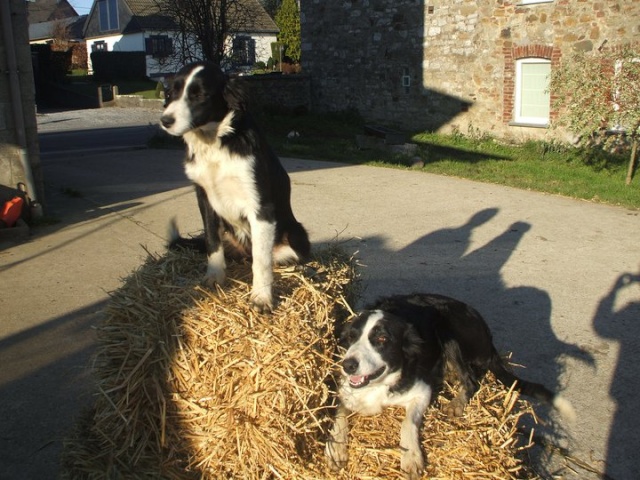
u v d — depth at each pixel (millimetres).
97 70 39469
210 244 3488
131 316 3133
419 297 3846
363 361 3035
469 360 3689
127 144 16609
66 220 8328
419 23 17359
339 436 3172
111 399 2992
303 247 3928
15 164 8016
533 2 14672
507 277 6094
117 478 2893
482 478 3027
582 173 11508
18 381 4141
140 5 43125
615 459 3439
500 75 15789
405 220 8141
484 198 9359
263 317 3160
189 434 2939
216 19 17750
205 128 3246
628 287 5840
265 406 2893
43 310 5316
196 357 2973
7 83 7844
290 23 37188
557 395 3811
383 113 19000
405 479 3002
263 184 3359
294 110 20484
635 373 4316
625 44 12703
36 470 3268
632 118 10383
